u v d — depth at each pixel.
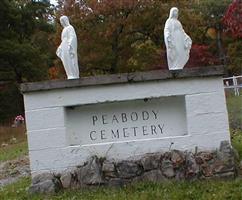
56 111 6.05
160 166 5.86
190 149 6.00
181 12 24.12
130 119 6.16
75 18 23.14
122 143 6.04
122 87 6.04
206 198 5.11
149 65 23.59
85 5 23.27
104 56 23.34
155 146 6.02
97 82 6.00
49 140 6.05
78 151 6.04
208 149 5.98
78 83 6.00
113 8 22.98
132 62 23.62
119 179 5.85
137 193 5.48
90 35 23.27
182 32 6.18
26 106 6.07
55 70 24.83
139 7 23.47
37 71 29.62
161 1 23.84
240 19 13.34
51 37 27.58
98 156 6.02
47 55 32.38
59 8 24.20
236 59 35.31
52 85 6.02
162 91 6.02
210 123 6.00
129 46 23.80
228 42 37.66
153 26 23.94
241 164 6.14
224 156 5.83
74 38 6.16
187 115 6.02
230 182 5.56
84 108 6.18
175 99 6.16
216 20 38.19
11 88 29.36
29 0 31.03
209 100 6.02
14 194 6.23
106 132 6.16
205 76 6.00
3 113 28.66
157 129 6.14
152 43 23.94
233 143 7.70
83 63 23.22
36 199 5.66
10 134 19.23
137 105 6.17
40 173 6.02
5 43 28.31
